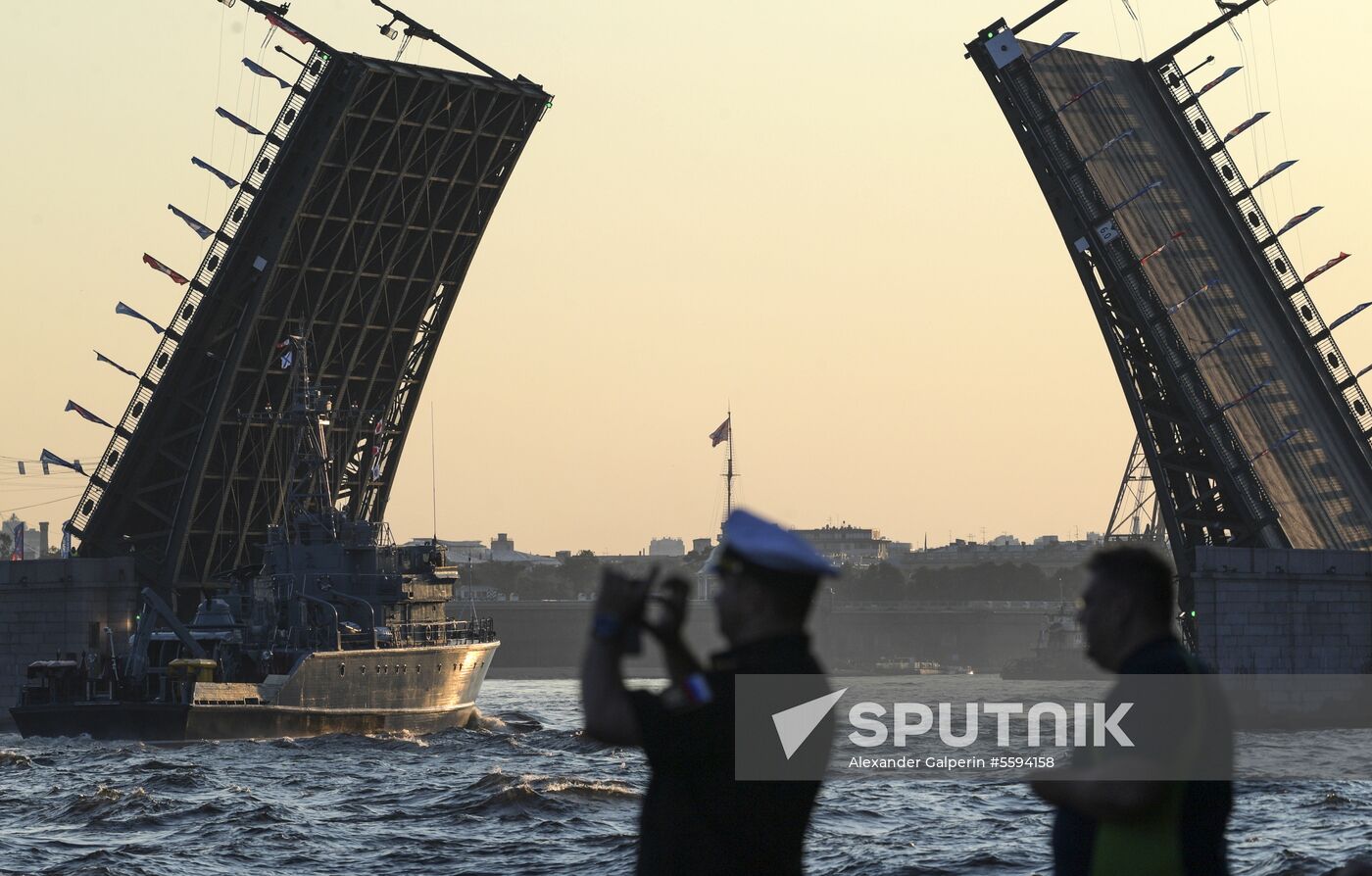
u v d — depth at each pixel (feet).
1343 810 445.78
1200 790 88.28
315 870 353.51
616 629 81.41
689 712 81.30
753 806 82.43
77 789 520.42
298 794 514.27
